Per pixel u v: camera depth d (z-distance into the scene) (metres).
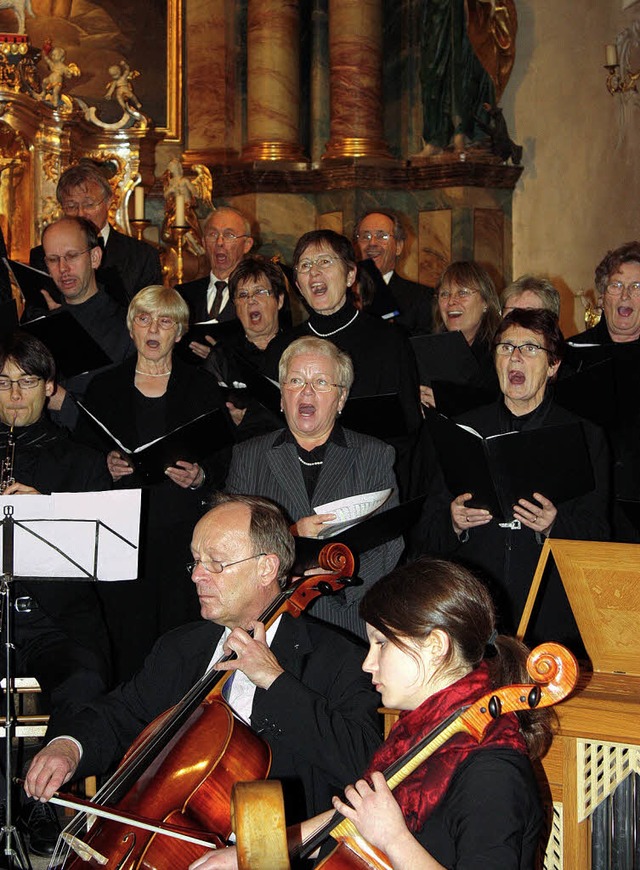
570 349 5.30
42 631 4.60
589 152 12.37
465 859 2.27
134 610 5.20
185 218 10.61
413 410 5.50
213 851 2.74
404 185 11.59
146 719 3.56
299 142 11.87
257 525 3.40
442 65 11.37
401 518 3.96
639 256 5.50
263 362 5.69
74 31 11.64
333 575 3.44
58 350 5.61
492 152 11.41
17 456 4.79
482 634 2.54
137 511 3.95
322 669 3.41
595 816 3.22
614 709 3.11
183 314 5.43
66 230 6.29
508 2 11.34
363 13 11.45
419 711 2.49
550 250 11.91
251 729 3.24
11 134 10.46
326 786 3.33
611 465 4.59
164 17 11.88
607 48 11.20
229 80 11.91
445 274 6.06
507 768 2.38
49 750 3.40
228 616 3.40
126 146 11.05
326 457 4.38
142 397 5.40
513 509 4.27
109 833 3.03
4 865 3.89
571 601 3.49
